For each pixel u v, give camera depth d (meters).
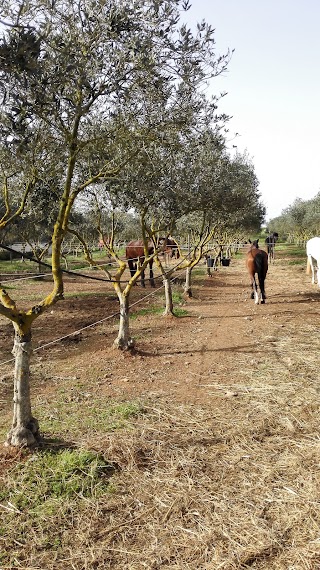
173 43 3.96
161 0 3.69
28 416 4.38
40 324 10.33
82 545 3.22
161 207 7.40
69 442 4.55
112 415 5.28
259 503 3.66
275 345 8.27
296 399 5.75
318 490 3.79
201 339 8.78
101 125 5.03
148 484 3.92
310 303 12.70
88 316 11.24
